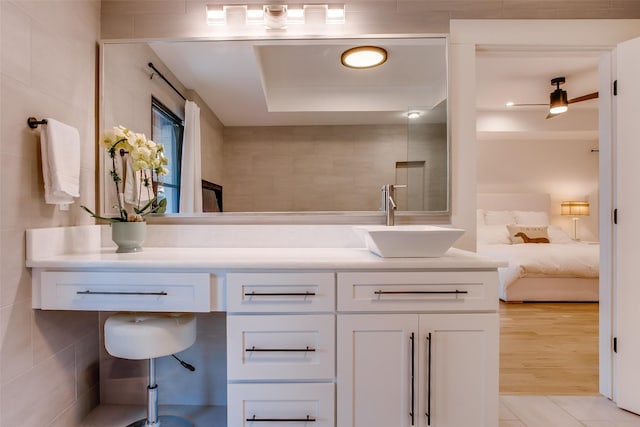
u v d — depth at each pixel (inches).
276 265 47.8
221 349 69.5
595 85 138.7
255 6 69.2
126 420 63.5
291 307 47.9
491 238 174.6
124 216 61.5
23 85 49.6
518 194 201.9
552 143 206.5
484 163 207.2
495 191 207.2
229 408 47.8
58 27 57.0
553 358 91.2
